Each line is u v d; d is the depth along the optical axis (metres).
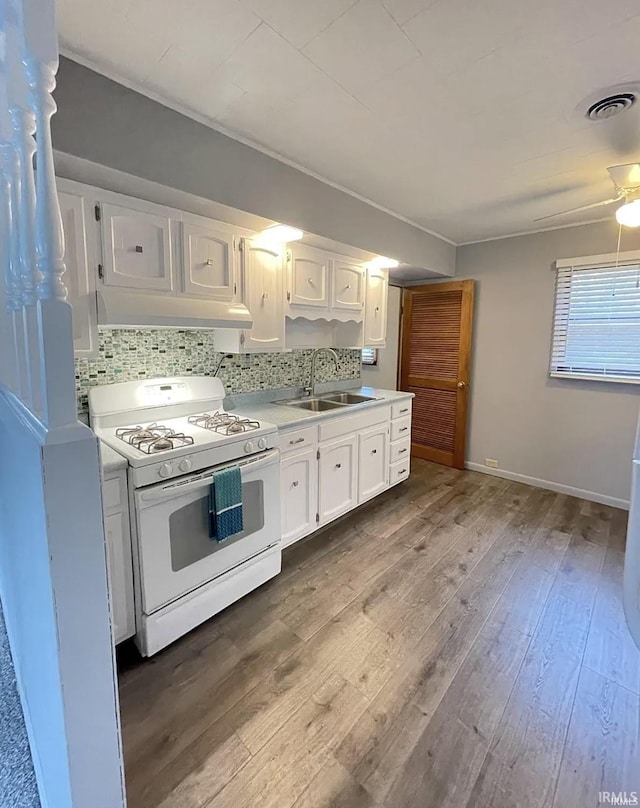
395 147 2.05
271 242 2.48
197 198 1.85
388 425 3.38
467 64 1.44
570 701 1.54
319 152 2.11
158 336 2.37
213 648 1.80
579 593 2.19
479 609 2.06
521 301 3.70
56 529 0.77
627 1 1.16
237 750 1.35
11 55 0.76
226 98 1.66
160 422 2.27
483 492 3.61
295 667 1.69
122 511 1.65
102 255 1.72
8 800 1.22
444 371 4.30
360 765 1.30
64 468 0.77
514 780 1.26
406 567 2.43
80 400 2.10
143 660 1.72
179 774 1.27
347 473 2.98
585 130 1.88
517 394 3.82
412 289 4.48
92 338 1.71
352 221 2.70
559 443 3.60
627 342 3.19
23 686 1.43
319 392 3.53
